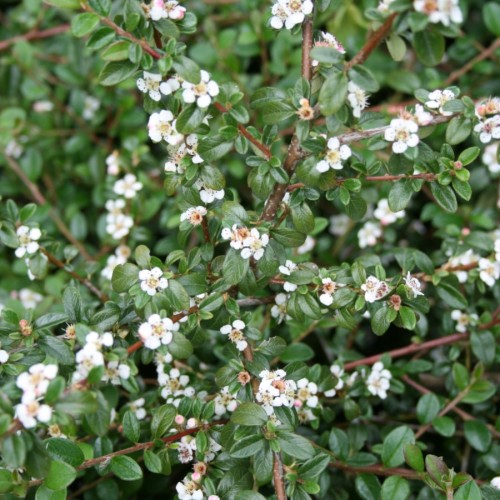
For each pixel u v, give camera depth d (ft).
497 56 1.60
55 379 1.03
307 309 1.17
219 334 1.32
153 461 1.14
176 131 1.12
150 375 1.42
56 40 1.75
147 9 1.09
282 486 1.10
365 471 1.25
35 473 1.05
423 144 1.13
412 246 1.56
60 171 1.65
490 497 1.18
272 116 1.12
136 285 1.14
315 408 1.26
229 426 1.13
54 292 1.43
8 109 1.62
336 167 1.12
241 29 1.62
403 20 1.06
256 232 1.12
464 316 1.34
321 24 1.67
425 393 1.35
